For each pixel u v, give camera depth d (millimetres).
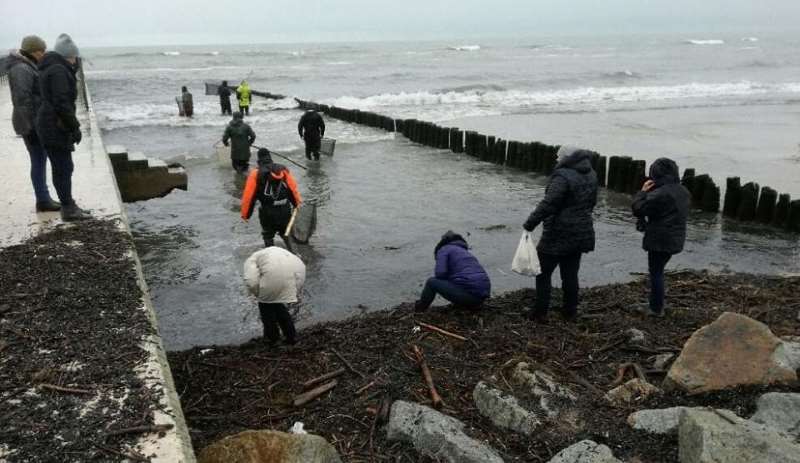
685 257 8789
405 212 11031
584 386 4691
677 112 26375
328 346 5582
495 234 9742
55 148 6160
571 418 4082
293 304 7008
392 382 4766
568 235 5859
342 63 65875
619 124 22766
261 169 7969
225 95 25344
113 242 5836
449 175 14484
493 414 4164
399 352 5375
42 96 6012
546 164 14641
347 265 8289
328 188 12898
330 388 4703
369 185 13242
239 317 6680
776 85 37719
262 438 3303
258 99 32375
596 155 13398
